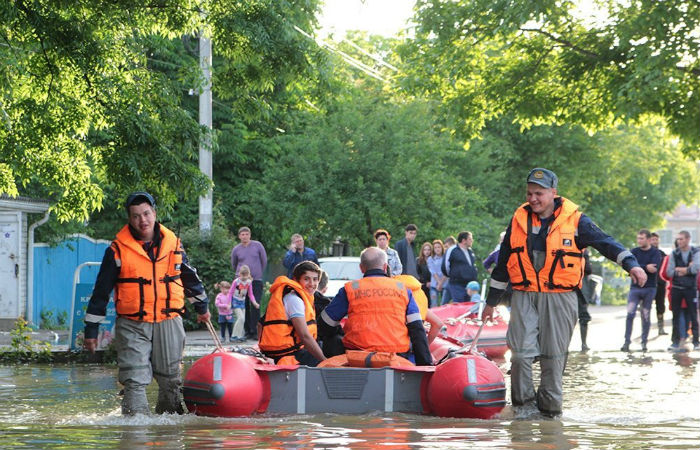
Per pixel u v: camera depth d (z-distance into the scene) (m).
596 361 17.89
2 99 17.52
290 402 9.78
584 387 13.32
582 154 51.66
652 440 7.96
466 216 36.25
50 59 17.53
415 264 22.52
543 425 8.95
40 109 18.00
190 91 21.19
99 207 19.94
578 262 9.88
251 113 21.00
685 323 21.72
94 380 13.86
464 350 10.59
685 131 30.08
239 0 19.06
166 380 9.66
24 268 27.33
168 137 18.88
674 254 21.64
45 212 27.86
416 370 9.84
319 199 32.41
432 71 31.09
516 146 50.81
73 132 19.00
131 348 9.42
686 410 10.55
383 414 9.73
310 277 10.95
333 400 9.84
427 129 35.72
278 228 33.97
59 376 14.48
